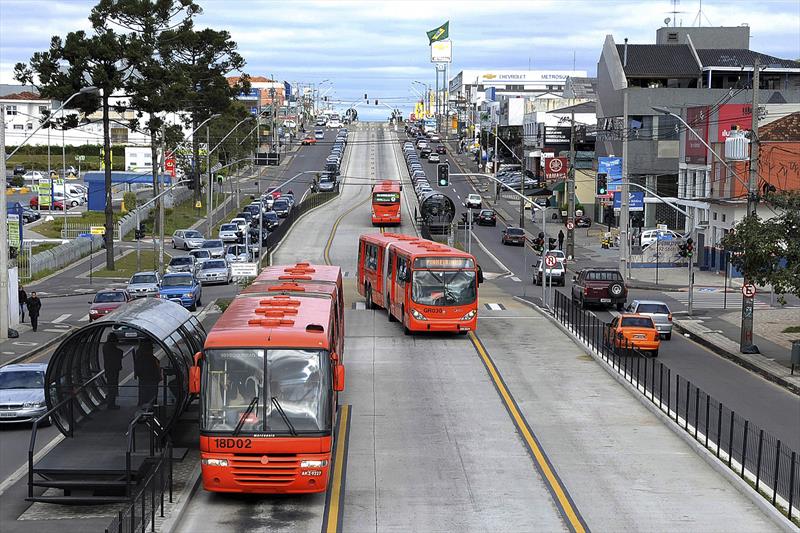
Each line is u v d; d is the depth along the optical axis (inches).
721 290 2684.5
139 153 6387.8
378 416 1162.0
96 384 942.4
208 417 810.2
